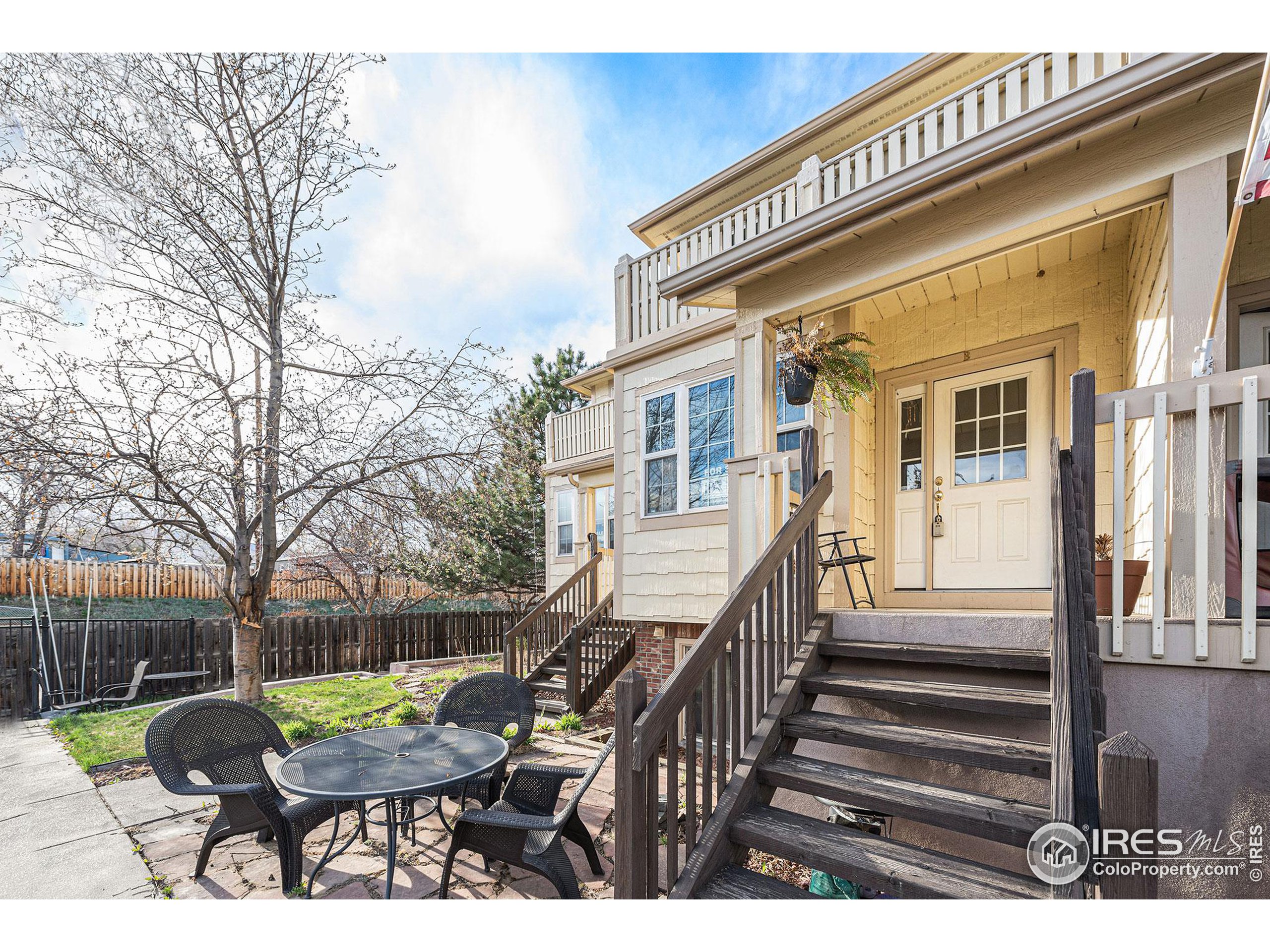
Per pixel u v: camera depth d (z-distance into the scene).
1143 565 3.16
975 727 3.08
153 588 12.55
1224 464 2.61
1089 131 3.47
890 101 6.34
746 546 4.70
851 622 3.69
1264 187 2.52
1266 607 3.02
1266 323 3.95
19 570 10.72
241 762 3.60
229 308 7.39
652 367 7.72
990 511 5.32
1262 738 2.41
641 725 2.28
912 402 5.91
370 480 7.57
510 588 16.36
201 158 7.29
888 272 4.58
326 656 10.95
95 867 3.39
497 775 3.84
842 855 2.26
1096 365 4.88
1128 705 2.65
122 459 6.07
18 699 7.61
